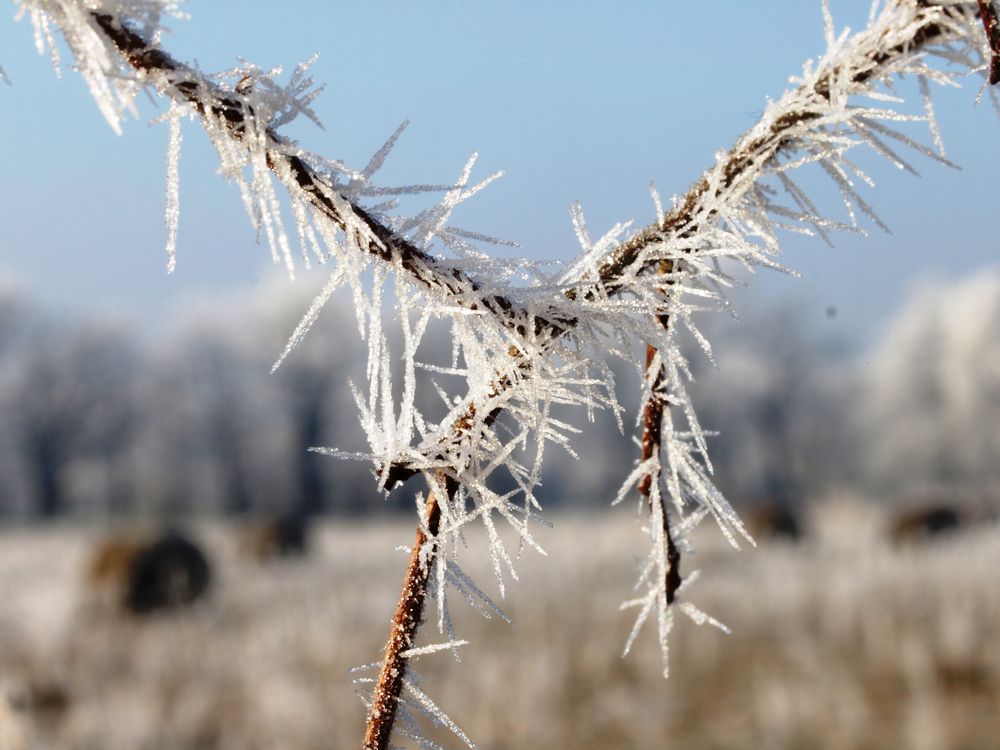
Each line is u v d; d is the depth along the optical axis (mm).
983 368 41125
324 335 43531
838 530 21094
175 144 562
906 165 736
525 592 10602
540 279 709
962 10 707
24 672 8727
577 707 7094
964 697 6344
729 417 42969
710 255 754
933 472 41906
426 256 652
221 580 13680
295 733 6750
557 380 704
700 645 8258
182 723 7133
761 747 5953
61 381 47688
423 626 678
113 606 11477
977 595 8859
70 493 49469
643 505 872
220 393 47812
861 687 6777
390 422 675
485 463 691
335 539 24156
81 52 525
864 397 44344
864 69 723
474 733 6617
